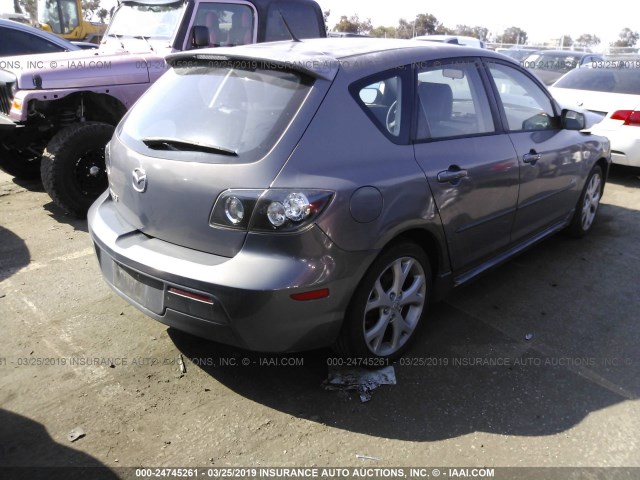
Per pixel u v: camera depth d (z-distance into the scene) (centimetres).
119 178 298
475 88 356
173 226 265
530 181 386
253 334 248
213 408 273
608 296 400
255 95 274
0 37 701
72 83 527
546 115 428
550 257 469
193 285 247
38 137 573
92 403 274
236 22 633
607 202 634
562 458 247
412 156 293
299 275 241
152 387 287
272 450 248
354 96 278
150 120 298
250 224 241
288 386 291
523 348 331
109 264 297
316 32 715
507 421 269
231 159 252
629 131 680
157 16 630
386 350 304
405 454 247
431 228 300
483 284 416
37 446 246
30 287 389
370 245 263
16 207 569
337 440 255
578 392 292
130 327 341
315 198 242
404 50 320
